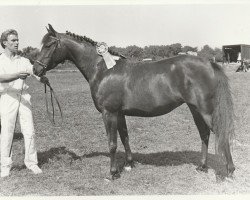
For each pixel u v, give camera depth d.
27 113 4.98
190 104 4.39
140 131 7.42
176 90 4.39
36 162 5.10
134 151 6.04
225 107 4.21
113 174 4.70
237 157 5.47
